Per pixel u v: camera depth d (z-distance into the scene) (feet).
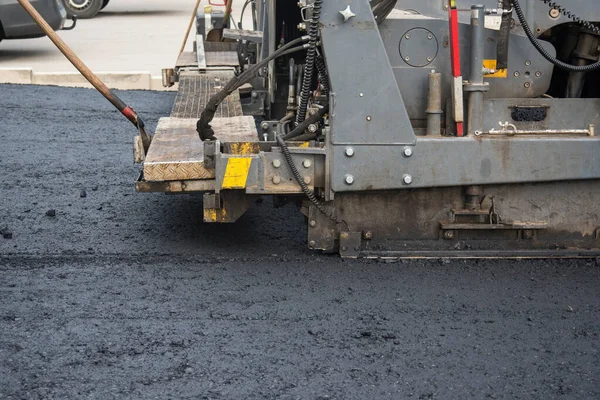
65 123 71.77
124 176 55.77
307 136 39.63
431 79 38.99
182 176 38.29
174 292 36.19
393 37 39.68
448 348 31.50
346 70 37.32
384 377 29.30
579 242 40.40
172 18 147.84
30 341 31.50
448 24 39.63
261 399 27.71
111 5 166.50
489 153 38.42
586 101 40.47
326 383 28.81
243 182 38.06
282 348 31.24
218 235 43.86
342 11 36.78
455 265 39.47
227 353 30.81
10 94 82.17
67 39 121.08
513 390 28.68
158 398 27.66
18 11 100.37
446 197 39.70
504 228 39.60
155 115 75.72
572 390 28.73
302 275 38.19
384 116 37.73
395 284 37.27
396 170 38.22
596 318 34.27
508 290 36.83
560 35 42.88
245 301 35.29
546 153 38.63
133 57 105.50
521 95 40.70
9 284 36.88
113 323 33.09
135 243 42.47
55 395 27.81
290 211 48.08
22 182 53.88
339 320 33.63
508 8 38.42
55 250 41.29
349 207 39.78
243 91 60.95
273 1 51.55
